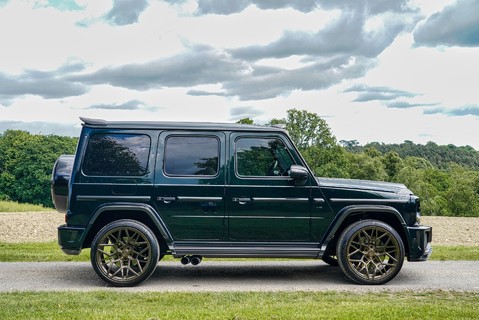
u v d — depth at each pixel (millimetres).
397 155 87688
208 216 7320
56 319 5145
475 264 9250
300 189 7379
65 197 7488
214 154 7426
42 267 8766
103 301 6047
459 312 5422
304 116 55438
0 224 18984
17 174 73688
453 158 143250
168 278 7922
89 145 7367
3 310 5527
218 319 5109
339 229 7664
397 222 7668
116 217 7547
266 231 7355
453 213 81812
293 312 5379
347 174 54812
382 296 6469
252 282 7605
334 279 7859
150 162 7371
